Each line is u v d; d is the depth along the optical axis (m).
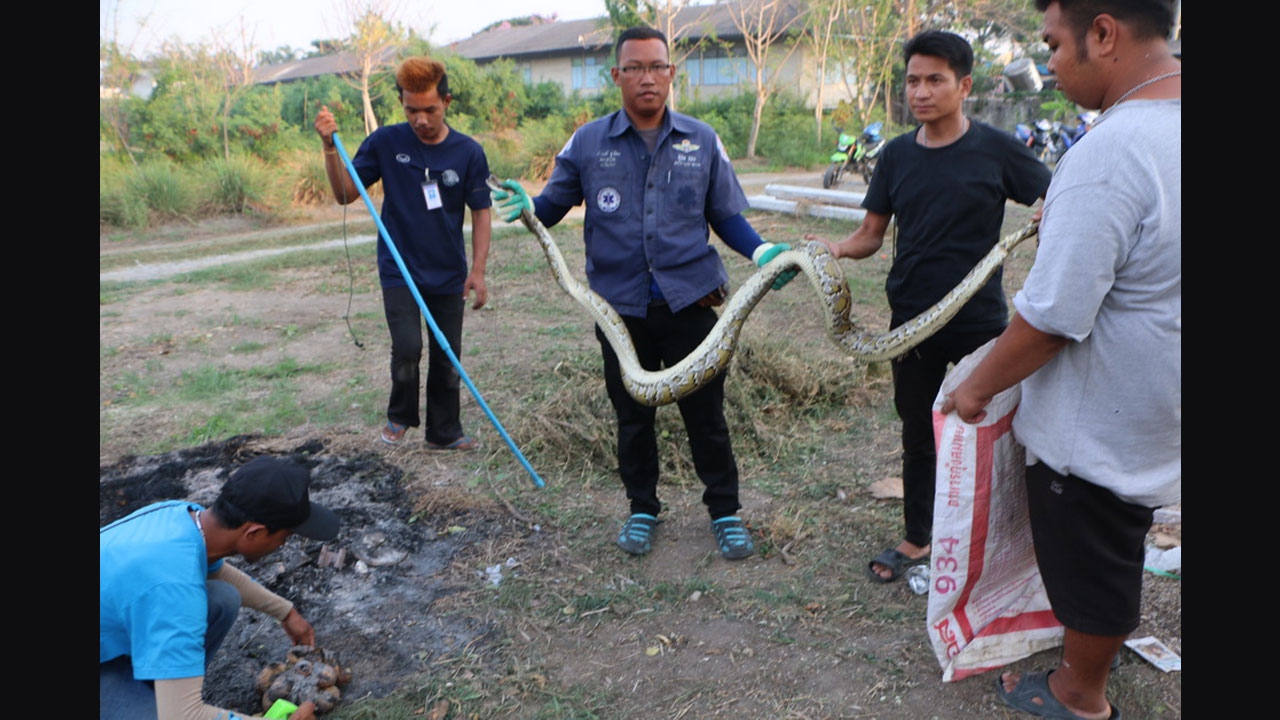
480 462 4.98
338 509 4.43
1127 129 2.21
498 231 13.41
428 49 29.38
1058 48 2.40
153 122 20.58
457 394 5.13
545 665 3.23
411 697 3.06
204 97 21.06
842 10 26.69
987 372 2.58
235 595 2.92
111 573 2.38
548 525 4.28
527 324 7.88
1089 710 2.79
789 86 32.19
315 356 7.19
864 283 8.95
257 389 6.37
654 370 4.06
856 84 27.00
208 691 3.11
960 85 3.22
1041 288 2.36
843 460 4.93
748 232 3.85
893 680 3.08
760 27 27.48
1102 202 2.22
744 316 3.67
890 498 4.41
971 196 3.26
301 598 3.68
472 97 29.44
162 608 2.37
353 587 3.76
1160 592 3.48
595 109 30.45
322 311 8.77
